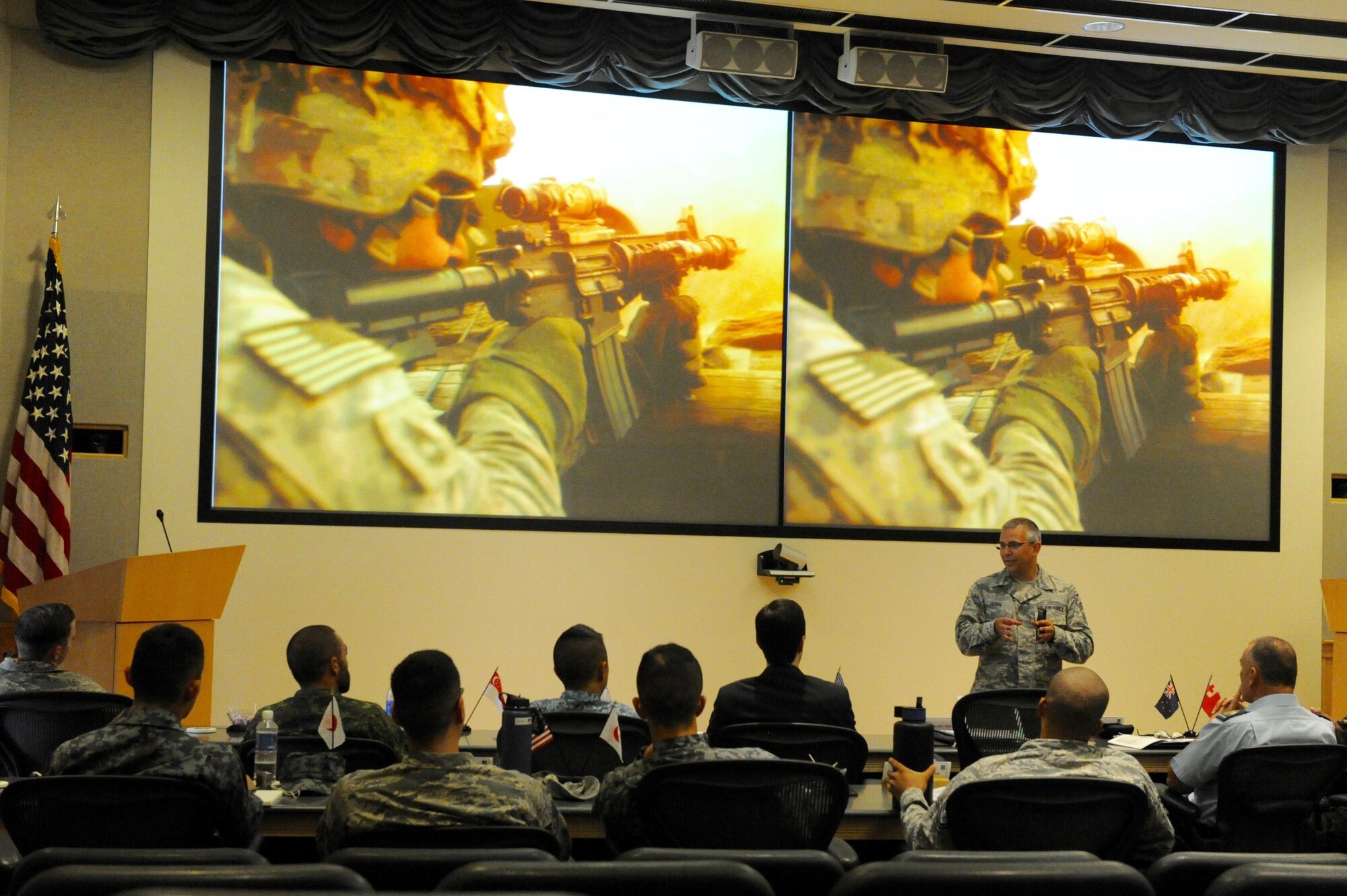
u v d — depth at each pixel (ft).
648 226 24.02
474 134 23.41
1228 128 25.53
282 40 22.59
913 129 25.05
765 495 24.25
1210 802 13.71
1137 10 21.76
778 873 7.34
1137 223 25.98
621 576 23.65
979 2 21.56
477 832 8.71
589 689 13.39
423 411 23.07
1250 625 26.03
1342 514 26.89
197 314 22.30
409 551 22.88
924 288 25.00
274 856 13.16
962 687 24.81
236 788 10.20
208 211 22.40
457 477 23.15
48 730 13.20
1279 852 13.20
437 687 9.16
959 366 25.11
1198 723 25.64
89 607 19.08
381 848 8.43
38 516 20.66
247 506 22.39
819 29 23.12
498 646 23.12
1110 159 25.90
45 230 22.03
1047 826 9.89
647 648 23.67
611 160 23.91
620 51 23.13
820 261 24.62
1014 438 25.25
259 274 22.56
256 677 22.25
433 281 23.17
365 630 22.66
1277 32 22.61
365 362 22.89
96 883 6.34
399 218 23.08
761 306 24.36
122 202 22.21
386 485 22.88
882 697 24.50
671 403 23.95
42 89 22.04
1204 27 22.47
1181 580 25.77
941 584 24.81
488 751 14.32
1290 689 13.83
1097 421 25.62
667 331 23.99
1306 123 25.85
